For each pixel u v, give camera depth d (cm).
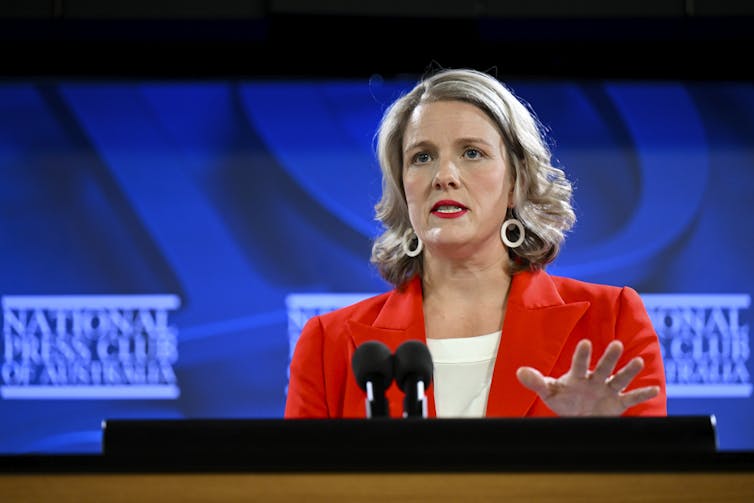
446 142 817
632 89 1736
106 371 1698
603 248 1706
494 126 828
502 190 827
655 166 1722
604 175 1720
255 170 1736
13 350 1700
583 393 597
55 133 1747
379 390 604
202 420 524
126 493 480
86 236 1728
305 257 1717
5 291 1714
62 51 1733
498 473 477
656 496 472
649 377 762
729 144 1727
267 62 1745
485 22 1641
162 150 1742
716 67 1730
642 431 503
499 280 838
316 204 1727
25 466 482
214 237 1725
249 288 1716
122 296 1716
